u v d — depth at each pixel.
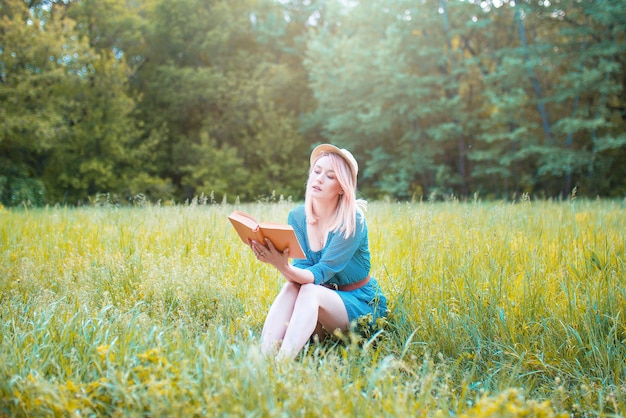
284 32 27.45
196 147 25.11
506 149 21.56
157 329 3.00
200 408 2.04
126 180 23.36
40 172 23.19
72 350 2.60
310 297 3.19
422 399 2.23
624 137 18.77
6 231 5.93
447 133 21.44
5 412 2.19
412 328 3.40
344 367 2.53
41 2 24.20
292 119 26.45
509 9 21.83
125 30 24.94
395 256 4.91
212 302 3.84
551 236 5.26
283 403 2.14
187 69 25.38
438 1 22.36
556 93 20.41
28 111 20.08
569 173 19.69
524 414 1.93
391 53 21.73
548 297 3.64
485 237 4.86
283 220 6.50
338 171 3.53
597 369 3.04
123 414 2.06
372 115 21.48
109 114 23.42
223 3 25.75
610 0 18.64
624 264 4.03
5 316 3.35
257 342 2.80
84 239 5.64
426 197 22.48
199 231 5.66
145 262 4.62
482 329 3.38
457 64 21.53
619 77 21.25
